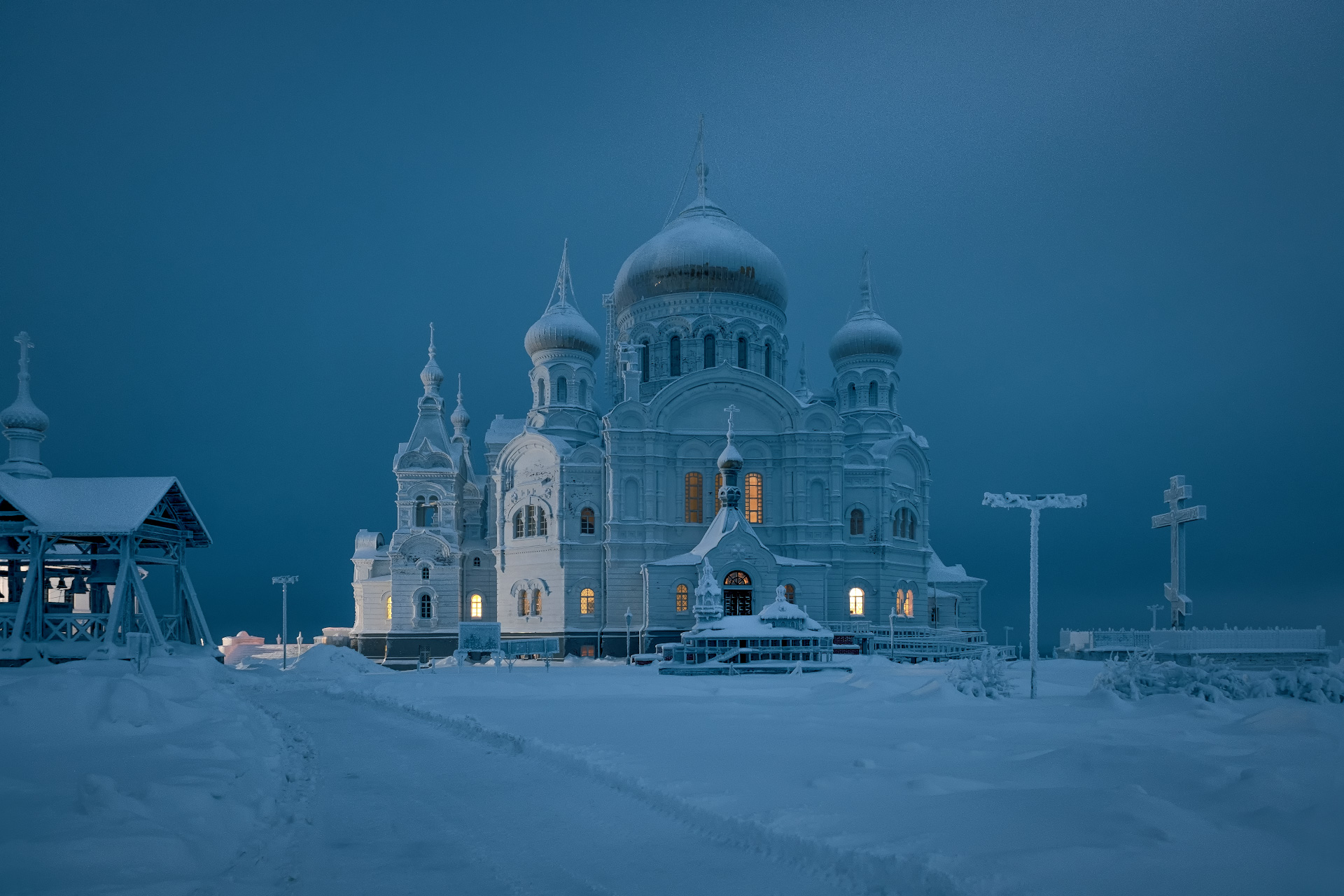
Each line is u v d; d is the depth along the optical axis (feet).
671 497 263.29
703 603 204.64
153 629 147.43
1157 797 48.19
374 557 282.56
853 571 265.75
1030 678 155.43
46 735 74.59
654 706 109.81
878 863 37.65
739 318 287.48
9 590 164.76
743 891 37.68
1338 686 108.17
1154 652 184.14
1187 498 202.69
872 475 271.28
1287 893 33.17
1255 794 46.85
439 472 282.36
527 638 263.08
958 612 306.96
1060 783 54.54
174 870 39.01
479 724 89.86
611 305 327.06
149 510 148.66
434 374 293.84
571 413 289.94
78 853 38.37
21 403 161.27
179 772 58.75
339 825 50.01
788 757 66.08
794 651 191.72
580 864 41.75
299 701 132.77
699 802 50.62
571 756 67.92
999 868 35.53
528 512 272.10
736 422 267.80
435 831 48.47
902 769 60.29
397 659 268.62
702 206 305.73
